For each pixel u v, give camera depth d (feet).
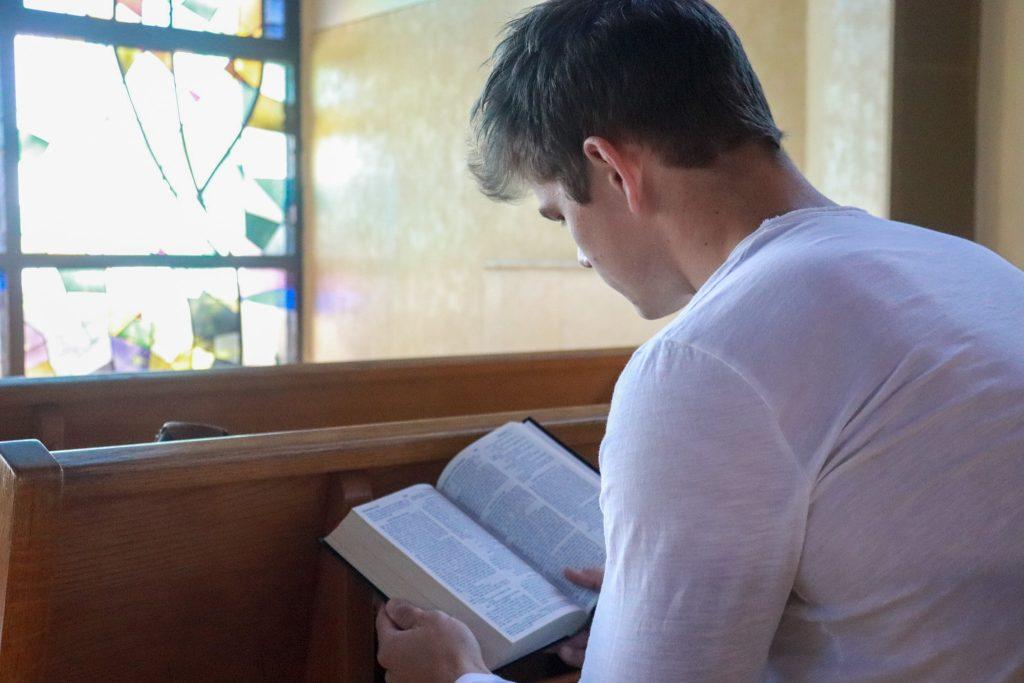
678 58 3.05
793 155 13.94
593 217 3.35
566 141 3.24
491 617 3.74
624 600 2.77
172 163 22.35
